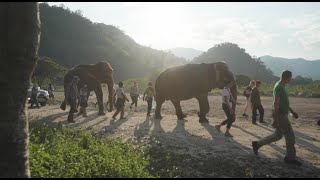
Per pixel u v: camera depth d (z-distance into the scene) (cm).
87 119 1773
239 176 830
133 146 1098
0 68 551
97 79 1966
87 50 14538
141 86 5247
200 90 1681
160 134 1349
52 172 761
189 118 1886
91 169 816
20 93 564
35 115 1905
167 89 1752
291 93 4172
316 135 1397
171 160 946
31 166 759
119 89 1769
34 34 570
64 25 15925
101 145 1009
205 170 873
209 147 1125
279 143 1206
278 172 867
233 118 1306
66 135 1206
